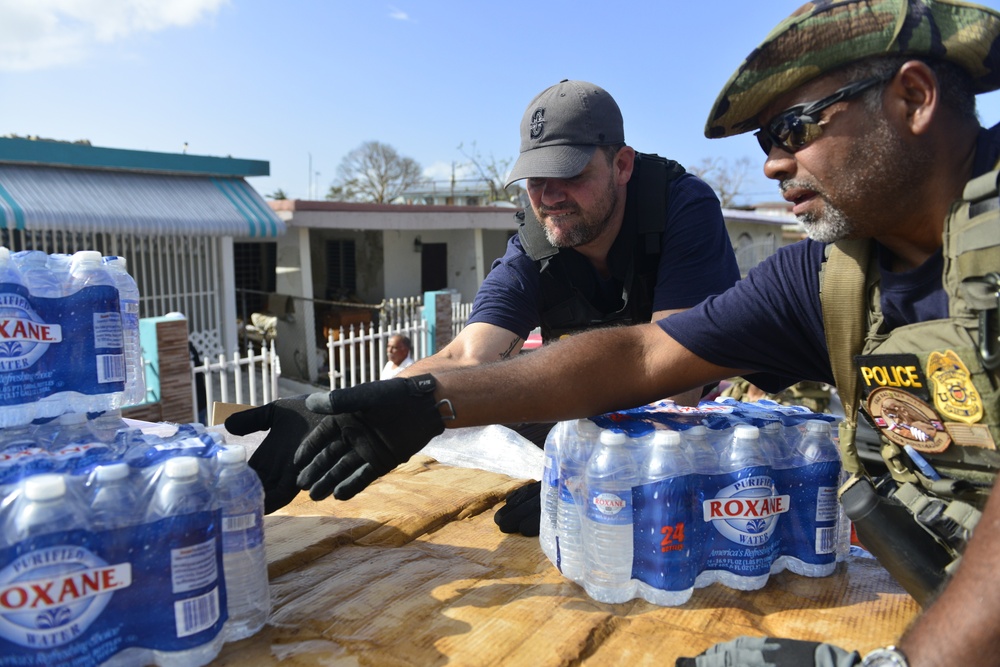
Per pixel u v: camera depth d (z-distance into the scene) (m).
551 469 1.96
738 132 1.60
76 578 1.26
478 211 15.39
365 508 2.32
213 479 1.48
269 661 1.46
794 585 1.87
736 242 22.86
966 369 1.36
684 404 2.76
